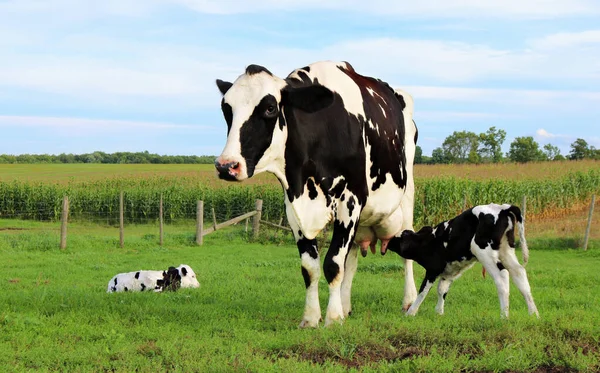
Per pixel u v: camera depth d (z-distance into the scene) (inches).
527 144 3201.3
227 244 889.5
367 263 658.2
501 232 310.2
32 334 284.5
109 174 2210.9
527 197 1125.7
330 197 291.3
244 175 261.9
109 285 450.6
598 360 220.7
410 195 391.9
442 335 247.9
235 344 256.1
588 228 790.5
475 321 270.1
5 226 1183.6
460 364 214.4
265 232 923.4
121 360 232.7
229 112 270.5
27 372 223.6
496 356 218.4
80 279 541.6
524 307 363.3
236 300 390.6
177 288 446.0
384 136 322.0
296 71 300.8
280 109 271.4
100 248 805.2
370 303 389.4
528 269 586.2
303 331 271.1
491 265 312.7
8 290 455.5
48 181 1528.1
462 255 325.1
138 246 828.0
